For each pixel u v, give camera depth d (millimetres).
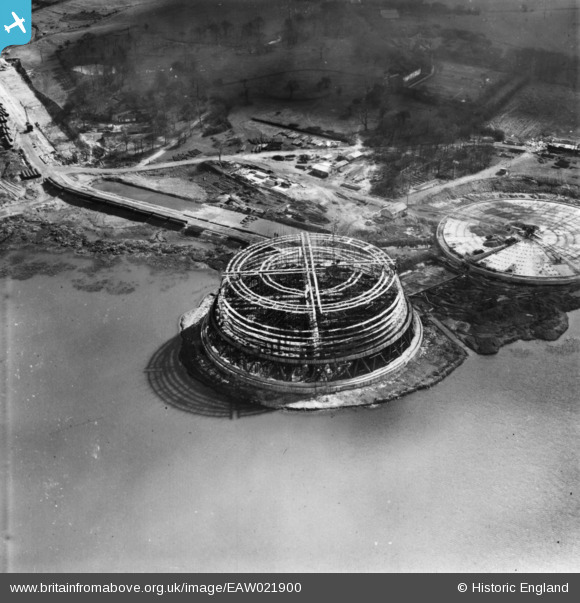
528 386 176875
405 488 148750
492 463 154375
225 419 168625
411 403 172125
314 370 177000
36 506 147125
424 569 131125
